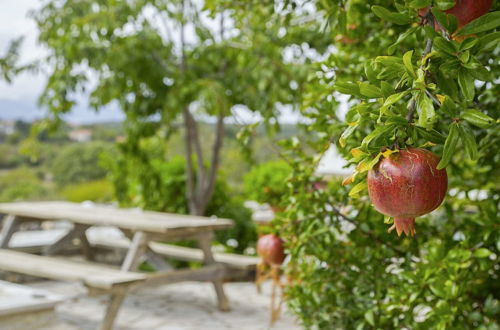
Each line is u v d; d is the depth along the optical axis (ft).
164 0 22.75
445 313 5.49
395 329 6.36
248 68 20.92
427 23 3.29
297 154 6.57
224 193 25.25
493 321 6.17
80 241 23.17
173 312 17.34
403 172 2.96
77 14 23.59
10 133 71.36
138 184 24.49
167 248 21.03
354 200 6.57
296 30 8.86
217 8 6.90
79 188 41.78
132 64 21.74
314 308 6.95
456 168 6.97
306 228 6.55
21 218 20.27
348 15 4.71
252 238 24.44
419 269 5.81
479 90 5.97
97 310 17.52
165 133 24.30
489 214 6.03
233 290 20.49
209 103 21.67
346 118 4.76
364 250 6.68
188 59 23.40
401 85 3.34
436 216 6.87
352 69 6.21
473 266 6.07
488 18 3.01
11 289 13.99
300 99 7.35
